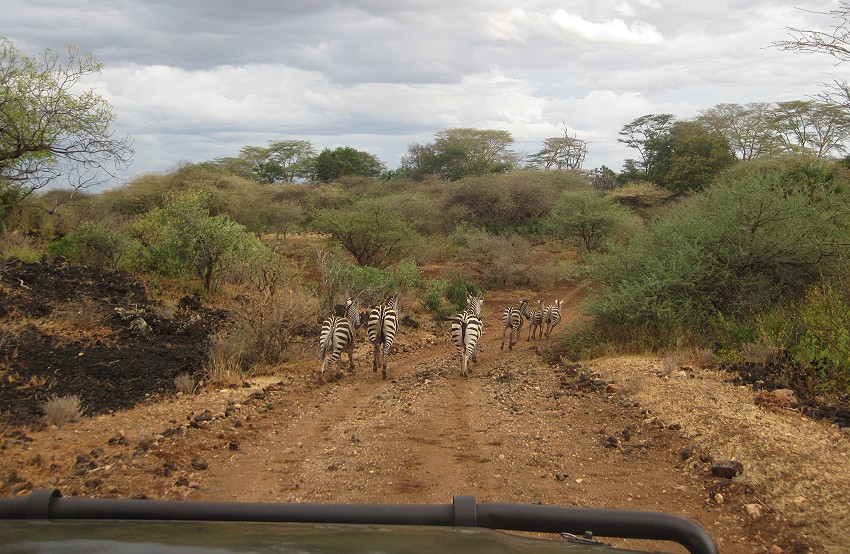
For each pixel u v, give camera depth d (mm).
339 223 28750
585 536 1986
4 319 11891
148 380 10312
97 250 17422
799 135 36656
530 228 37844
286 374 12078
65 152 14328
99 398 9156
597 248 32188
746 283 12906
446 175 60562
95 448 7023
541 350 15109
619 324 13688
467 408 9289
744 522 5129
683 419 7703
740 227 13039
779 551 4621
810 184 15219
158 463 6672
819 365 9141
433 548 1696
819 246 12695
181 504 1980
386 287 22062
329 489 5949
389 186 47969
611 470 6402
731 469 5891
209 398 9617
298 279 19250
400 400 9906
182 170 34281
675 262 13258
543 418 8484
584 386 10125
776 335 11156
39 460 6523
